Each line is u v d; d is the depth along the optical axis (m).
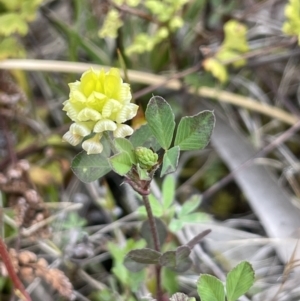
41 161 0.12
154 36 0.12
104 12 0.12
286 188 0.12
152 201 0.09
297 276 0.10
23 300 0.08
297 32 0.11
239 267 0.07
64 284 0.09
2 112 0.11
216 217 0.12
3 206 0.11
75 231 0.10
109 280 0.10
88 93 0.06
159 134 0.06
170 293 0.09
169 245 0.09
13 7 0.11
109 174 0.12
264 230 0.12
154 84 0.12
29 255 0.09
